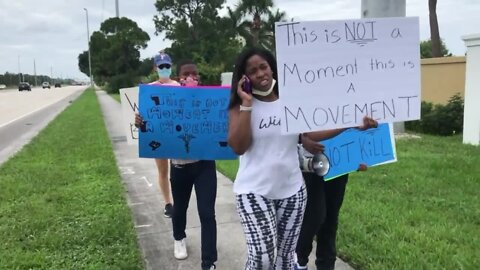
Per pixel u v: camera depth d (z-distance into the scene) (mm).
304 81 2615
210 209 3715
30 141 12516
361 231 4426
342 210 5074
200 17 61750
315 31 2602
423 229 4414
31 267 3930
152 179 7398
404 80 2783
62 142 11742
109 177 7375
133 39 62344
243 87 2574
